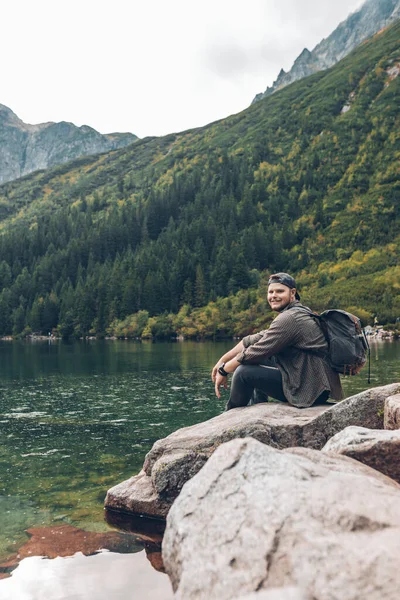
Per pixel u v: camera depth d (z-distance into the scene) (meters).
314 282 136.50
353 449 3.70
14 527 4.92
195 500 2.79
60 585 3.58
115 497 5.48
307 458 3.12
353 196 186.62
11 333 141.12
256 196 199.00
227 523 2.53
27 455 8.92
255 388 5.89
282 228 170.88
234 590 2.20
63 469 7.74
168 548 2.70
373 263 140.50
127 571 3.82
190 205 197.38
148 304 129.50
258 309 111.81
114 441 10.39
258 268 149.25
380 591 1.97
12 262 184.50
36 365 37.81
